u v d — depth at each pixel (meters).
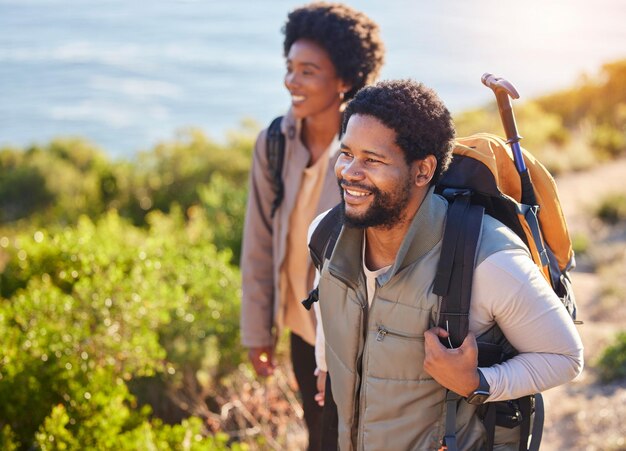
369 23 2.65
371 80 2.67
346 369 1.81
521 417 1.70
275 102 104.56
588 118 18.20
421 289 1.64
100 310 3.62
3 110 95.62
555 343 1.59
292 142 2.62
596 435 4.10
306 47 2.53
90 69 140.38
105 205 14.16
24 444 3.12
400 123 1.55
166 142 15.87
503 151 1.78
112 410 3.06
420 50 166.75
